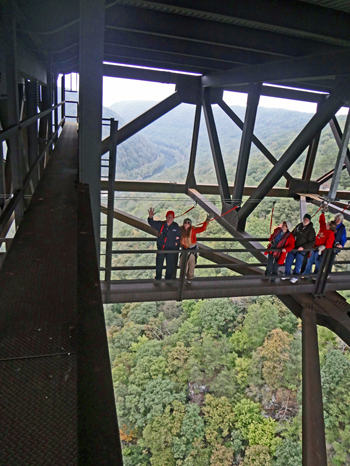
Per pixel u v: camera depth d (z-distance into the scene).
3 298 1.21
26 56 6.34
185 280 6.24
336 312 5.90
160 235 5.88
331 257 6.29
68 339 0.99
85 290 1.30
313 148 13.09
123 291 5.77
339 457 25.23
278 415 27.23
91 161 3.59
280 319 33.81
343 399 27.62
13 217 4.79
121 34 7.84
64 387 0.81
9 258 1.55
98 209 3.73
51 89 8.56
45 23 5.98
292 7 5.19
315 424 4.44
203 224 5.93
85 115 3.47
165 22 6.41
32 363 0.88
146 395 27.69
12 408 0.75
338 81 5.54
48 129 8.31
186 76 11.32
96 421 0.72
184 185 12.77
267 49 6.84
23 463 0.63
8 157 5.56
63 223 2.07
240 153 9.48
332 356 29.83
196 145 12.29
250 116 8.97
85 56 3.30
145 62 10.57
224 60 8.29
